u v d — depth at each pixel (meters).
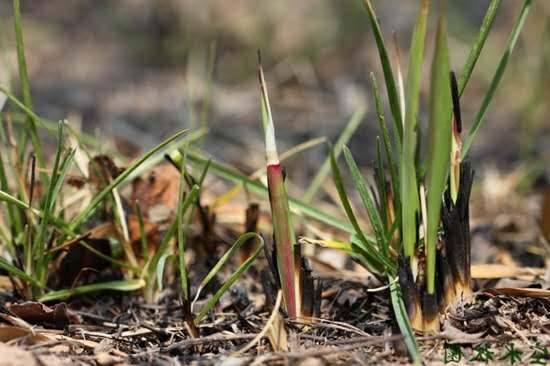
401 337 0.61
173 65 1.46
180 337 0.66
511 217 0.82
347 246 0.65
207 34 1.50
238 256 0.74
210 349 0.65
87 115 1.17
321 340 0.64
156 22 1.54
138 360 0.63
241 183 0.74
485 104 0.65
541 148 1.02
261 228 0.77
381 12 1.57
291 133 1.13
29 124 0.70
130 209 0.72
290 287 0.64
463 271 0.64
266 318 0.66
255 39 1.48
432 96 0.59
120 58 1.47
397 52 0.66
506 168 0.97
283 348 0.63
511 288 0.65
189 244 0.73
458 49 1.39
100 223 0.71
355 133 1.12
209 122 1.17
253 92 1.33
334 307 0.68
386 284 0.66
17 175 0.70
